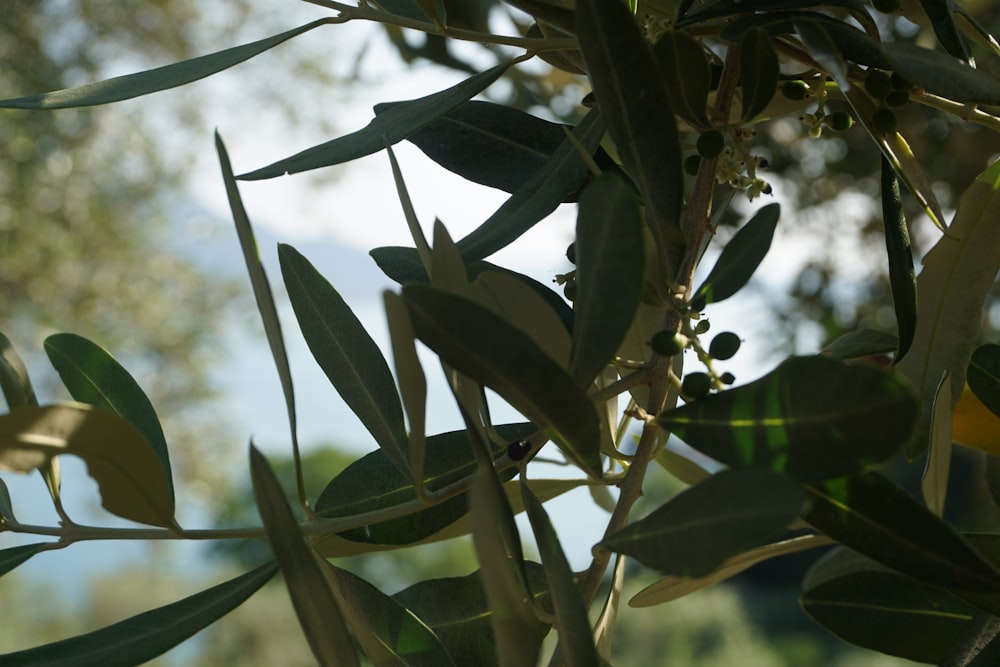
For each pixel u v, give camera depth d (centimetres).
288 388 39
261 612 663
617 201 35
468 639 45
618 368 45
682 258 39
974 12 111
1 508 43
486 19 88
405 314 36
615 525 40
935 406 41
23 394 42
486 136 48
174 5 478
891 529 37
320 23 46
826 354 48
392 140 44
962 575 36
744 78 42
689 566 33
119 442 37
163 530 42
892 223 44
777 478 33
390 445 44
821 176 188
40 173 490
